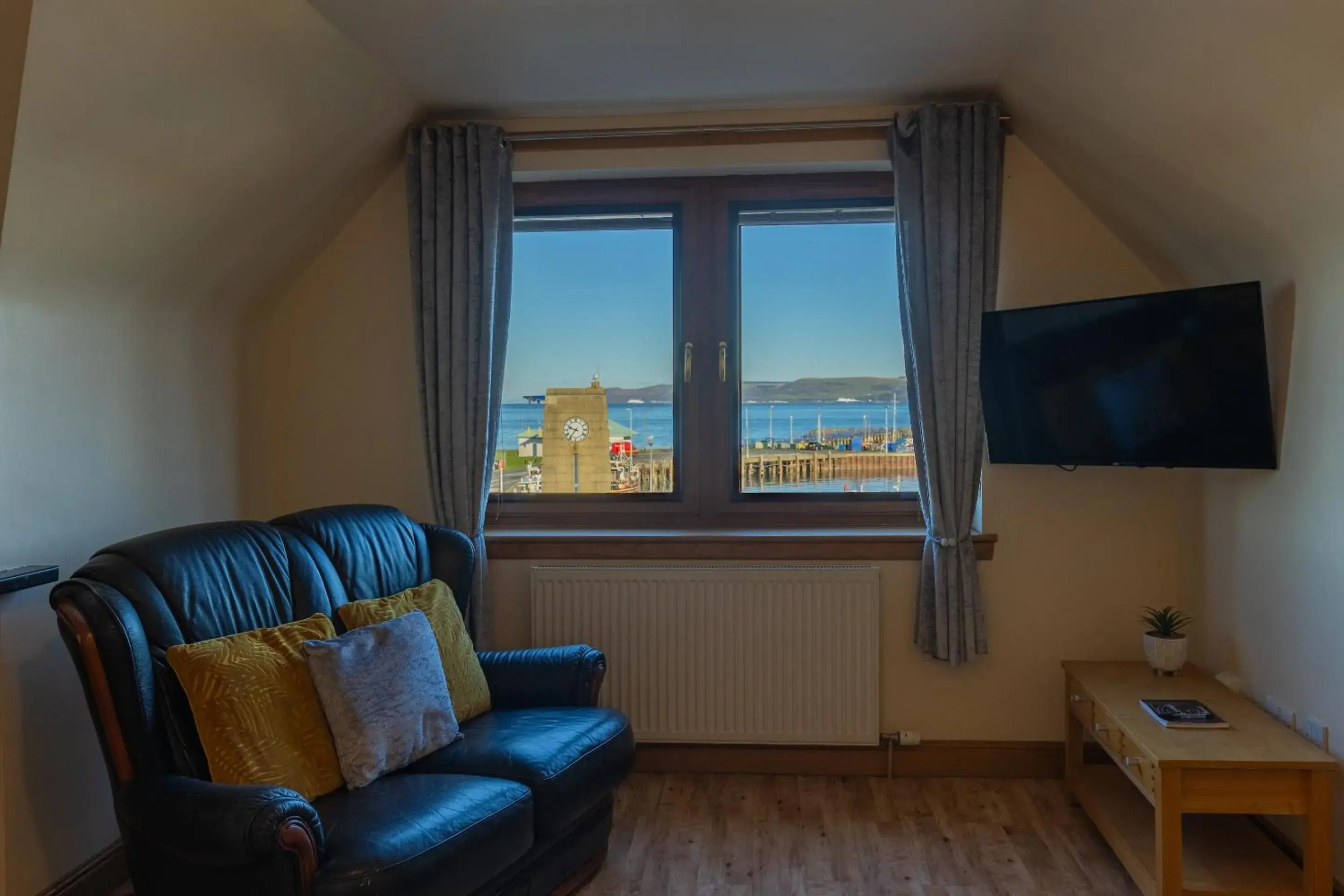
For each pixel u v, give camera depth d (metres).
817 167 3.04
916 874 2.36
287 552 2.26
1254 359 2.23
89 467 2.29
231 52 2.10
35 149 1.84
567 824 2.13
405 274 3.13
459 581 2.71
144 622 1.85
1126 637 2.93
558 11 2.27
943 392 2.83
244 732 1.86
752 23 2.34
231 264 2.75
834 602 2.92
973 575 2.87
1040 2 2.21
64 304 2.20
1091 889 2.28
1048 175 2.90
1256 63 1.80
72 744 2.18
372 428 3.16
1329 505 2.12
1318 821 1.99
